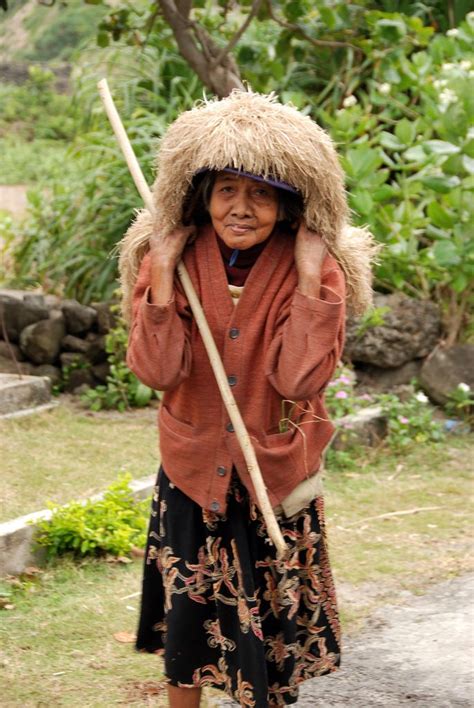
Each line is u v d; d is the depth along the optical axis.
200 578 3.66
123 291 3.90
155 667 4.65
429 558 5.98
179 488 3.67
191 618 3.66
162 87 10.14
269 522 3.45
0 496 6.39
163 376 3.51
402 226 8.47
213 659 3.71
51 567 5.66
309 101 9.91
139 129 9.35
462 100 7.88
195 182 3.63
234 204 3.51
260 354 3.59
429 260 8.38
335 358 3.55
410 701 4.44
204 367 3.61
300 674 3.77
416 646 4.95
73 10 18.67
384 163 9.62
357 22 9.80
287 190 3.53
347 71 9.86
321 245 3.57
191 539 3.66
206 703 4.40
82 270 9.22
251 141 3.41
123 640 4.89
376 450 7.73
